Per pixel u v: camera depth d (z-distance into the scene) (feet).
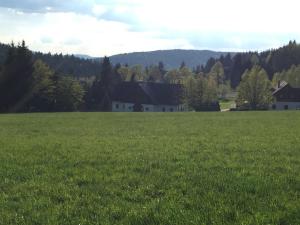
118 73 620.08
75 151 73.20
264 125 131.64
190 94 437.99
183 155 66.95
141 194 41.45
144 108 488.44
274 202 37.50
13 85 346.13
